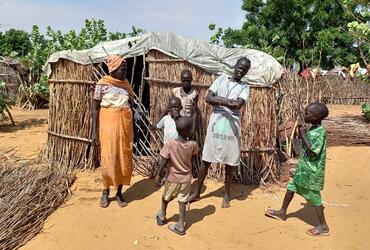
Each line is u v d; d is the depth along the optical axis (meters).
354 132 10.30
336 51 19.80
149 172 5.98
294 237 4.18
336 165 6.91
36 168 5.64
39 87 13.98
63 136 6.27
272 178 5.88
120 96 4.73
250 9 21.92
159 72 6.08
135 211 4.71
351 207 5.04
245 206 4.96
